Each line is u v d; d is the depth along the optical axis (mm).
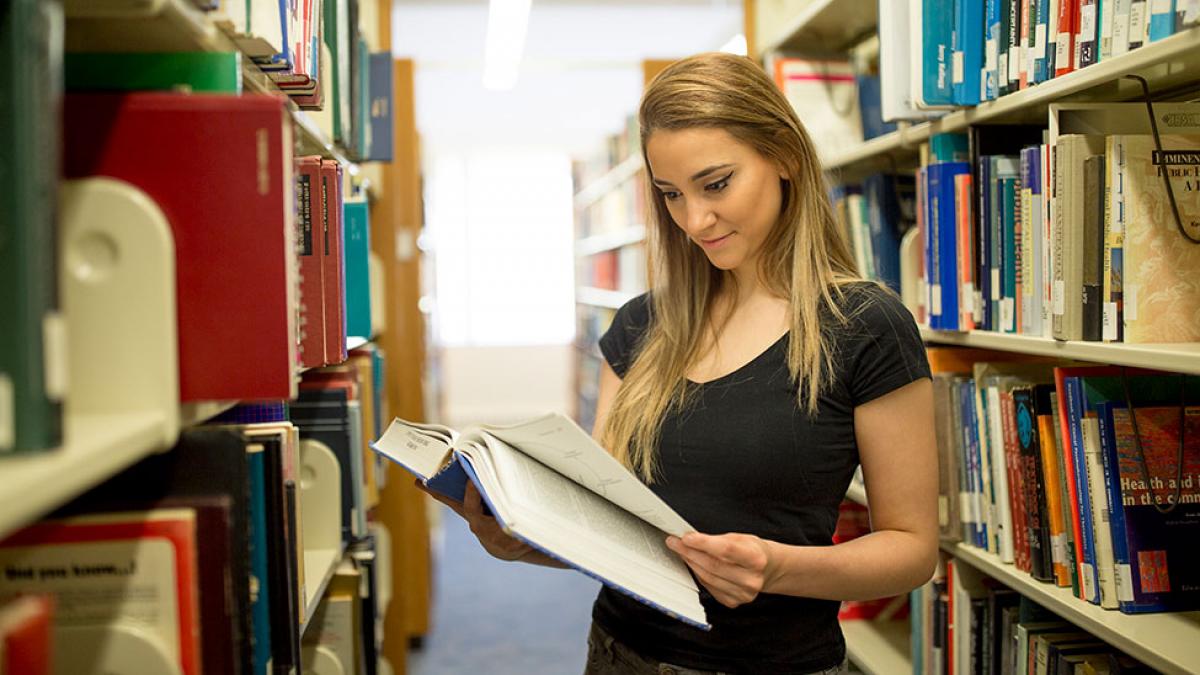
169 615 704
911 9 1535
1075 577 1299
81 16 689
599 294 5480
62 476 478
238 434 749
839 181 2141
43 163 493
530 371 8055
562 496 991
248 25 889
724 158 1086
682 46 5805
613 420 1235
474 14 4898
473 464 928
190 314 739
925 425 1074
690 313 1219
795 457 1062
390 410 2891
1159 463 1260
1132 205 1180
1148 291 1184
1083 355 1210
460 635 3395
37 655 489
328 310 1225
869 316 1070
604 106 6719
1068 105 1273
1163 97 1386
